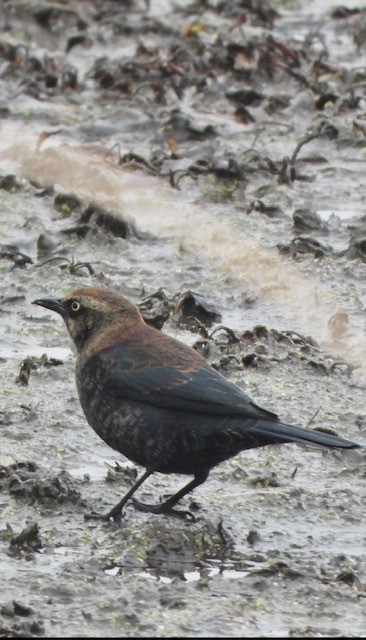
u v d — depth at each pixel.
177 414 9.63
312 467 11.07
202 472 9.94
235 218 17.17
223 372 12.80
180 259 15.88
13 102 21.47
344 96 22.20
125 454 10.02
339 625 8.51
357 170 19.23
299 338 13.66
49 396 12.16
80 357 10.16
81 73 23.33
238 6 26.48
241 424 9.44
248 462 11.06
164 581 9.05
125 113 20.78
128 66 22.45
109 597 8.70
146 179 18.47
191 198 17.94
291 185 18.50
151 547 9.40
